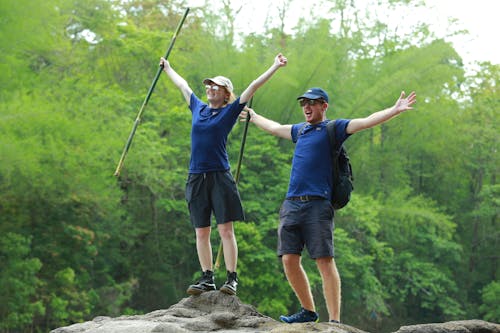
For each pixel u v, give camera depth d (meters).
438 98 35.66
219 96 6.88
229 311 6.68
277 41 32.16
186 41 32.44
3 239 20.70
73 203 23.03
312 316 6.57
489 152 36.75
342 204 6.47
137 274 26.80
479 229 36.75
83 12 29.22
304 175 6.43
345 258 25.66
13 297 20.47
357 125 6.34
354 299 28.28
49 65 26.09
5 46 21.98
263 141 25.98
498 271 36.16
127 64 29.69
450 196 37.91
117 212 24.44
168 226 27.03
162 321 6.42
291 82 26.50
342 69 30.83
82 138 21.81
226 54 28.81
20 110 20.50
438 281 32.47
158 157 24.33
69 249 23.22
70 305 23.33
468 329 6.53
